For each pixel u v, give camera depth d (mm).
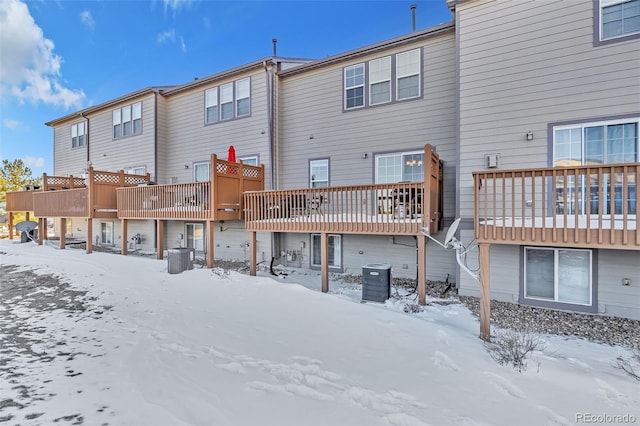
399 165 8547
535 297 6000
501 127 6426
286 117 10414
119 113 13977
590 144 5738
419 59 8266
